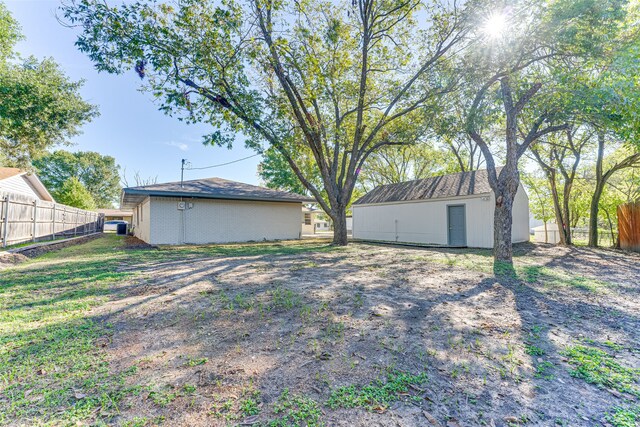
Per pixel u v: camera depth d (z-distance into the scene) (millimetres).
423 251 10328
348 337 2910
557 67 7000
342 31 9938
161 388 2049
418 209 14539
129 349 2645
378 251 10273
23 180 17594
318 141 11039
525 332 3080
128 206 19984
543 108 7715
